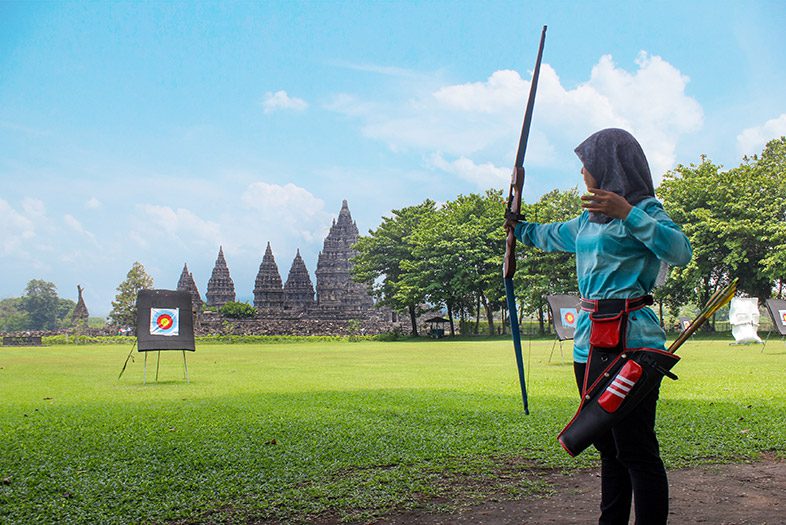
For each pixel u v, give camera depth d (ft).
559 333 93.35
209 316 322.34
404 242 257.14
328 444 32.14
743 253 171.12
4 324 551.59
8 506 22.54
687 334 14.52
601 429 13.71
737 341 128.57
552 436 33.30
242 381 70.59
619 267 14.90
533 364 89.25
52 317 572.10
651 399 14.25
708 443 30.78
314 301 382.42
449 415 40.91
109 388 64.03
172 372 85.76
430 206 265.75
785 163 200.13
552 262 200.64
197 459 29.01
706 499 22.24
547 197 214.28
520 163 16.47
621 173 14.96
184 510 21.91
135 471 27.20
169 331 72.43
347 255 346.33
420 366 89.86
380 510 21.58
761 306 205.36
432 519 20.59
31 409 47.29
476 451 30.14
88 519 21.21
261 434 35.19
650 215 14.61
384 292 261.44
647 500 14.06
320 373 80.23
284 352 147.43
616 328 14.64
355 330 253.24
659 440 31.53
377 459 28.84
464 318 257.96
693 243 179.73
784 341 122.11
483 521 20.27
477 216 233.14
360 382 66.59
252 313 332.60
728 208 178.81
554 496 22.97
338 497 23.15
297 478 25.75
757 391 50.29
